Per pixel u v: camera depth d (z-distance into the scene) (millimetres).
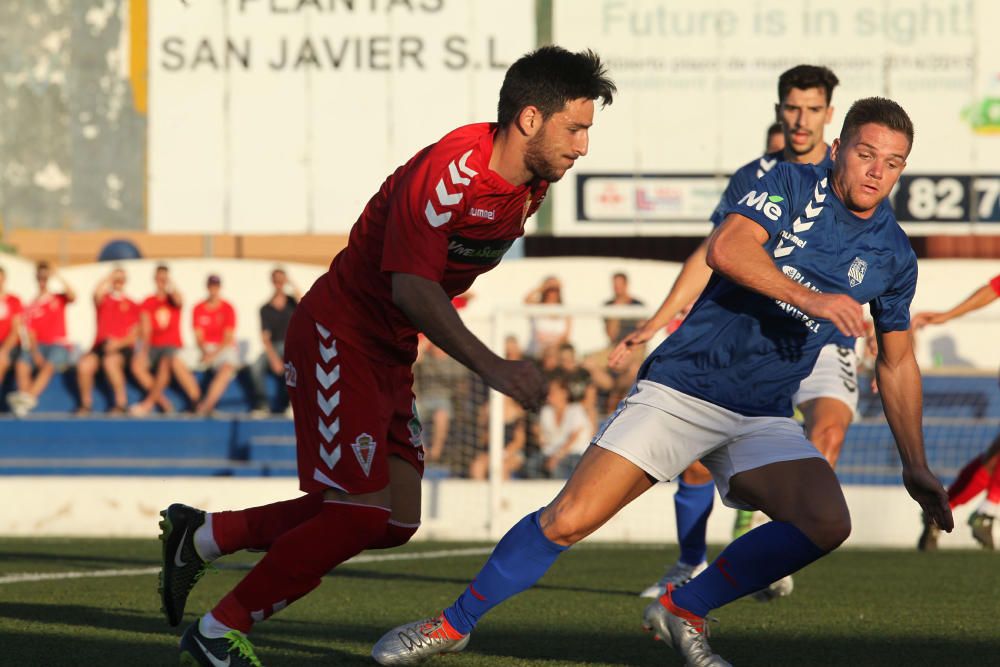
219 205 41531
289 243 41562
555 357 32781
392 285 9680
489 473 30062
